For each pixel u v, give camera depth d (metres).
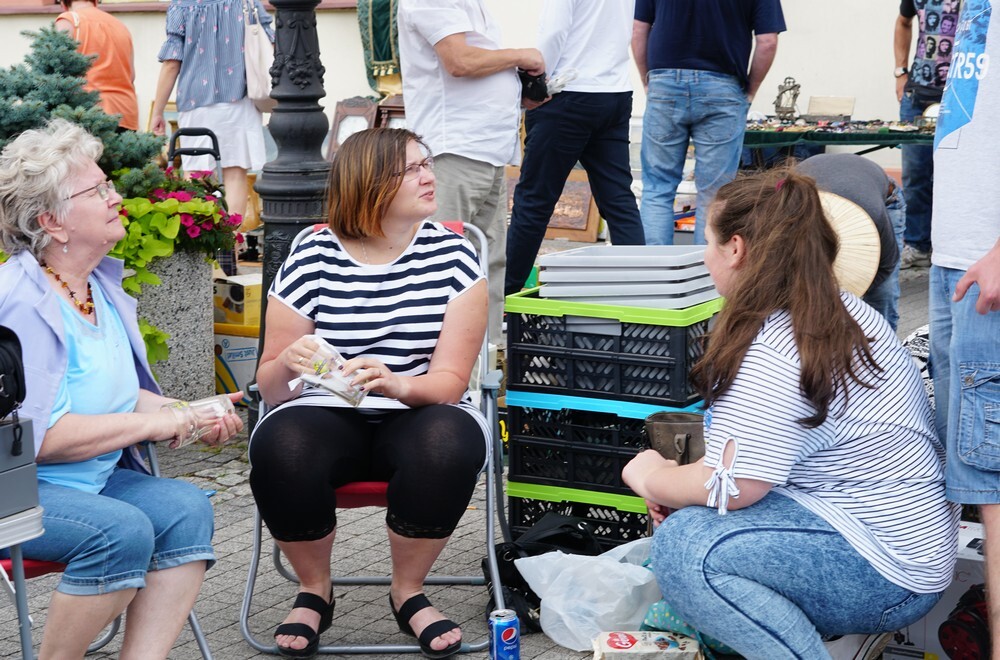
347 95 11.48
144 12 12.36
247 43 8.66
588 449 3.92
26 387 2.91
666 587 3.03
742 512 2.97
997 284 2.81
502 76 5.34
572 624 3.46
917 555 2.94
